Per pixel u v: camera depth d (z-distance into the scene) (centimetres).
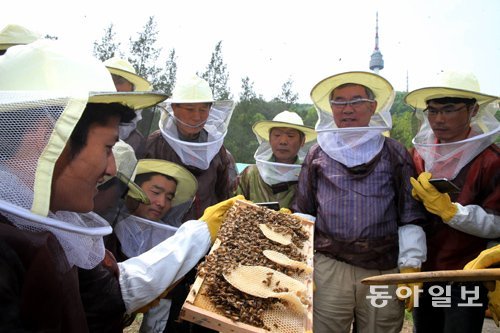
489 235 302
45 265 119
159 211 304
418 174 350
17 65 134
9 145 115
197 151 390
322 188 338
